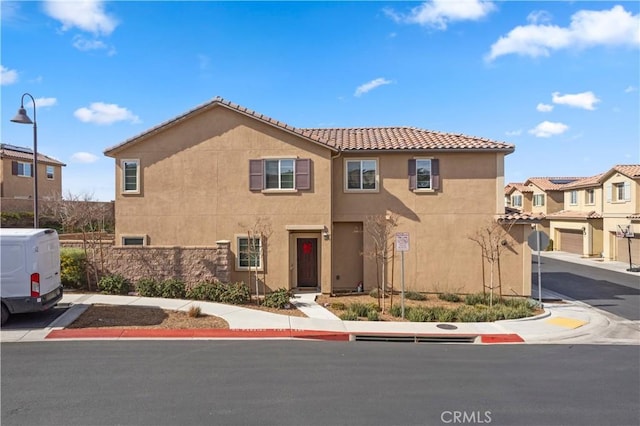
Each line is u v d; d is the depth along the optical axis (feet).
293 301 50.24
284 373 25.82
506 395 22.85
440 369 27.25
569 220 123.34
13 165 125.59
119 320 38.37
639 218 92.27
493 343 35.40
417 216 57.98
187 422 18.93
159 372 25.71
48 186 138.51
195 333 35.47
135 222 56.44
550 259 108.27
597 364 29.01
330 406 20.89
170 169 56.44
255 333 35.99
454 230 57.72
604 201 107.65
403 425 18.92
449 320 41.75
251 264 56.08
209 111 56.49
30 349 30.42
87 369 26.14
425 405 21.25
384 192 58.23
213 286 48.39
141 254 51.13
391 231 58.03
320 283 57.98
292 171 56.29
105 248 51.16
